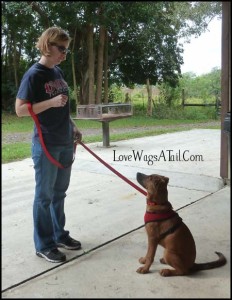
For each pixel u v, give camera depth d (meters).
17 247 3.30
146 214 2.79
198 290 2.56
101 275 2.79
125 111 8.72
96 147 8.33
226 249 3.17
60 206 3.22
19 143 9.17
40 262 3.01
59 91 2.96
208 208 4.22
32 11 4.18
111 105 8.45
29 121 13.54
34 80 2.82
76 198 4.72
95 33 9.01
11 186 5.24
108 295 2.52
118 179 5.62
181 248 2.71
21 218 4.01
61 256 3.02
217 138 9.60
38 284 2.68
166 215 2.73
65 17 4.11
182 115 13.99
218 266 2.86
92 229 3.69
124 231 3.63
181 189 5.02
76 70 12.43
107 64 12.16
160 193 2.72
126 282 2.68
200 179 5.49
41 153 2.92
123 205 4.42
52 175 2.99
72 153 3.19
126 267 2.91
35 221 3.05
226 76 4.92
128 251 3.19
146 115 14.22
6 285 2.66
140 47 11.15
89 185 5.32
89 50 9.54
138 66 13.07
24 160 7.07
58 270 2.88
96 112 8.12
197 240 3.35
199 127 12.31
